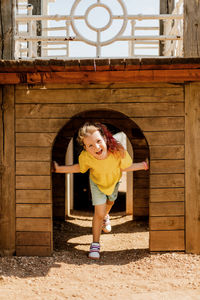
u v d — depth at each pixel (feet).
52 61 11.69
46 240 12.88
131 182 21.94
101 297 9.31
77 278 10.85
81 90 12.75
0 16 13.01
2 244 12.96
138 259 12.55
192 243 12.91
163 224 12.91
